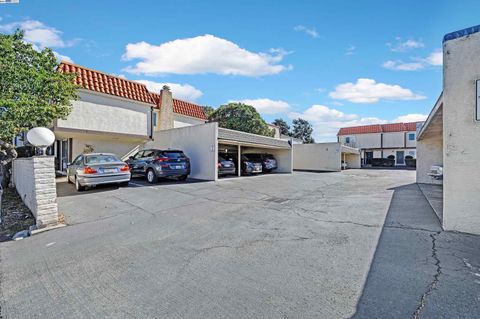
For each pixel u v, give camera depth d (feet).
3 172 37.42
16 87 30.83
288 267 11.58
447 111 15.60
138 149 56.75
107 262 12.69
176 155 41.98
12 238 17.46
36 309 8.95
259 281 10.39
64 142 53.62
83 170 31.63
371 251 13.04
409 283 9.78
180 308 8.68
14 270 12.19
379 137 150.20
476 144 14.75
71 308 8.93
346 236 15.48
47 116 33.42
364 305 8.48
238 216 21.07
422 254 12.39
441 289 9.28
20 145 51.42
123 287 10.25
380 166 133.59
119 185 37.47
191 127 49.52
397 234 15.46
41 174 18.95
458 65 15.21
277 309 8.45
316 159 91.61
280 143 67.97
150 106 53.52
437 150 43.55
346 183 45.80
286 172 72.79
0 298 9.73
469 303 8.39
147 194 30.91
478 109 14.66
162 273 11.35
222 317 8.11
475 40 14.70
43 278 11.26
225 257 12.89
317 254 12.94
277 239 15.35
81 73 44.62
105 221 20.22
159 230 17.66
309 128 190.49
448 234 15.07
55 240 16.33
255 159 70.85
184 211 22.89
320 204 25.55
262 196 30.58
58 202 26.58
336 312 8.18
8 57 30.12
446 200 15.75
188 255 13.28
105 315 8.44
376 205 24.57
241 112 106.63
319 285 9.91
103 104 46.39
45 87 33.47
